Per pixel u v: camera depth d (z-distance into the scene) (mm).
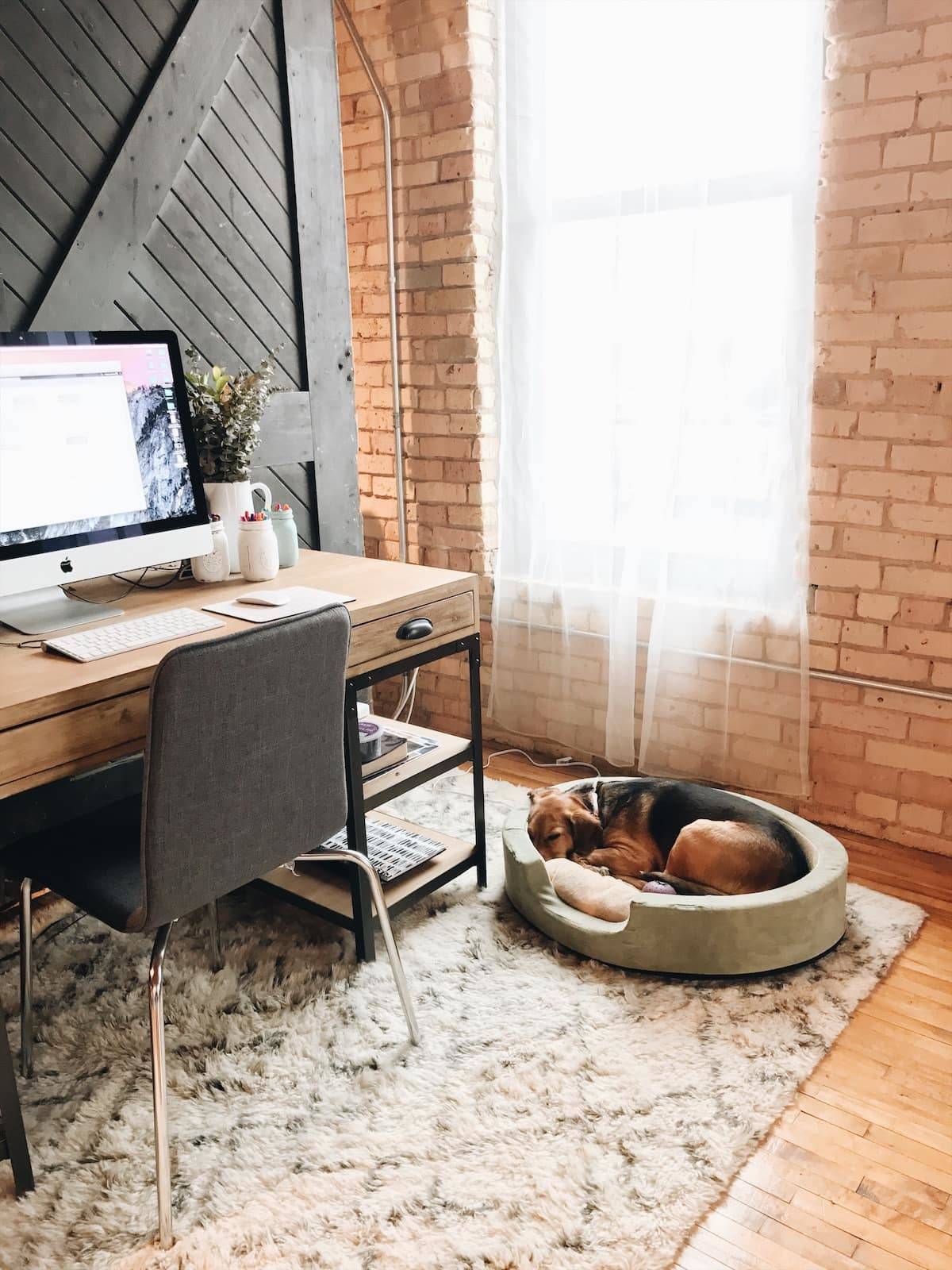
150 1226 1430
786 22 2289
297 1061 1747
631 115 2543
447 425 3098
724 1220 1413
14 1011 1930
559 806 2312
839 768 2555
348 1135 1579
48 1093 1704
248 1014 1873
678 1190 1454
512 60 2705
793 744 2590
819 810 2615
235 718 1382
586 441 2836
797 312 2365
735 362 2490
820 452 2418
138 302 2248
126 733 1538
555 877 2156
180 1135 1592
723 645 2658
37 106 2027
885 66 2154
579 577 2926
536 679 3086
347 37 3025
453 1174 1496
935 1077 1687
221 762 1393
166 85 2221
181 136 2271
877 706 2461
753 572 2572
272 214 2516
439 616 2074
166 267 2291
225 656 1324
